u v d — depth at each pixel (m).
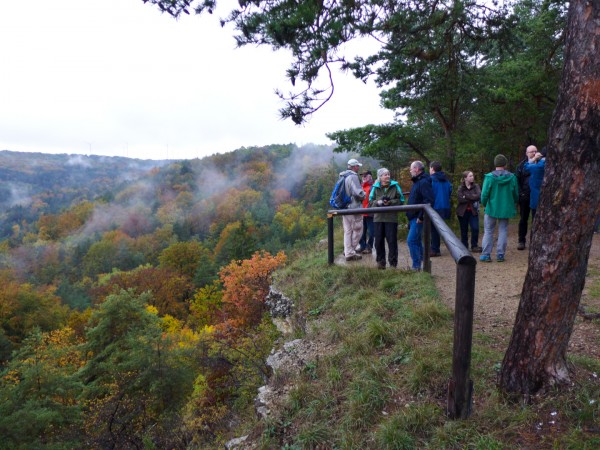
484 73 10.19
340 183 7.38
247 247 47.03
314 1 4.74
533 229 2.70
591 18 2.28
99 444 14.52
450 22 7.00
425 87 10.28
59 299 46.59
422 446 2.70
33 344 17.16
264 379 8.35
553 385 2.75
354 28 4.93
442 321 4.24
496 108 11.71
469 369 2.78
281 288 7.15
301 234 87.38
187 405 14.96
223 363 12.64
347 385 3.54
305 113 5.11
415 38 6.57
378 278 5.85
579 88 2.34
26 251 110.06
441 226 3.70
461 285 2.70
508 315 4.53
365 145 13.94
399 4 5.78
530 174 6.83
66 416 14.54
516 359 2.85
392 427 2.81
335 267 6.72
